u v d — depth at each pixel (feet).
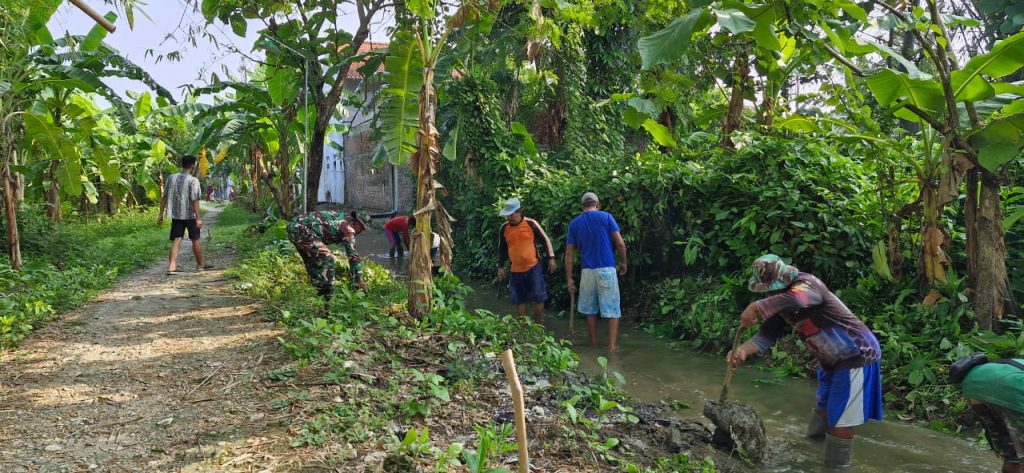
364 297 23.99
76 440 13.07
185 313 24.47
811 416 16.96
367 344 19.15
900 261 22.75
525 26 27.55
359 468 11.74
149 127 74.33
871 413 14.55
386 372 17.28
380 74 36.27
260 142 53.88
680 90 28.09
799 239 24.34
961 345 18.29
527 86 47.70
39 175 51.08
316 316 22.26
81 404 15.12
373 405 14.80
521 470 9.73
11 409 14.80
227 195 171.73
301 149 48.67
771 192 24.66
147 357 18.80
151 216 70.74
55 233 38.50
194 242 35.35
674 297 27.91
